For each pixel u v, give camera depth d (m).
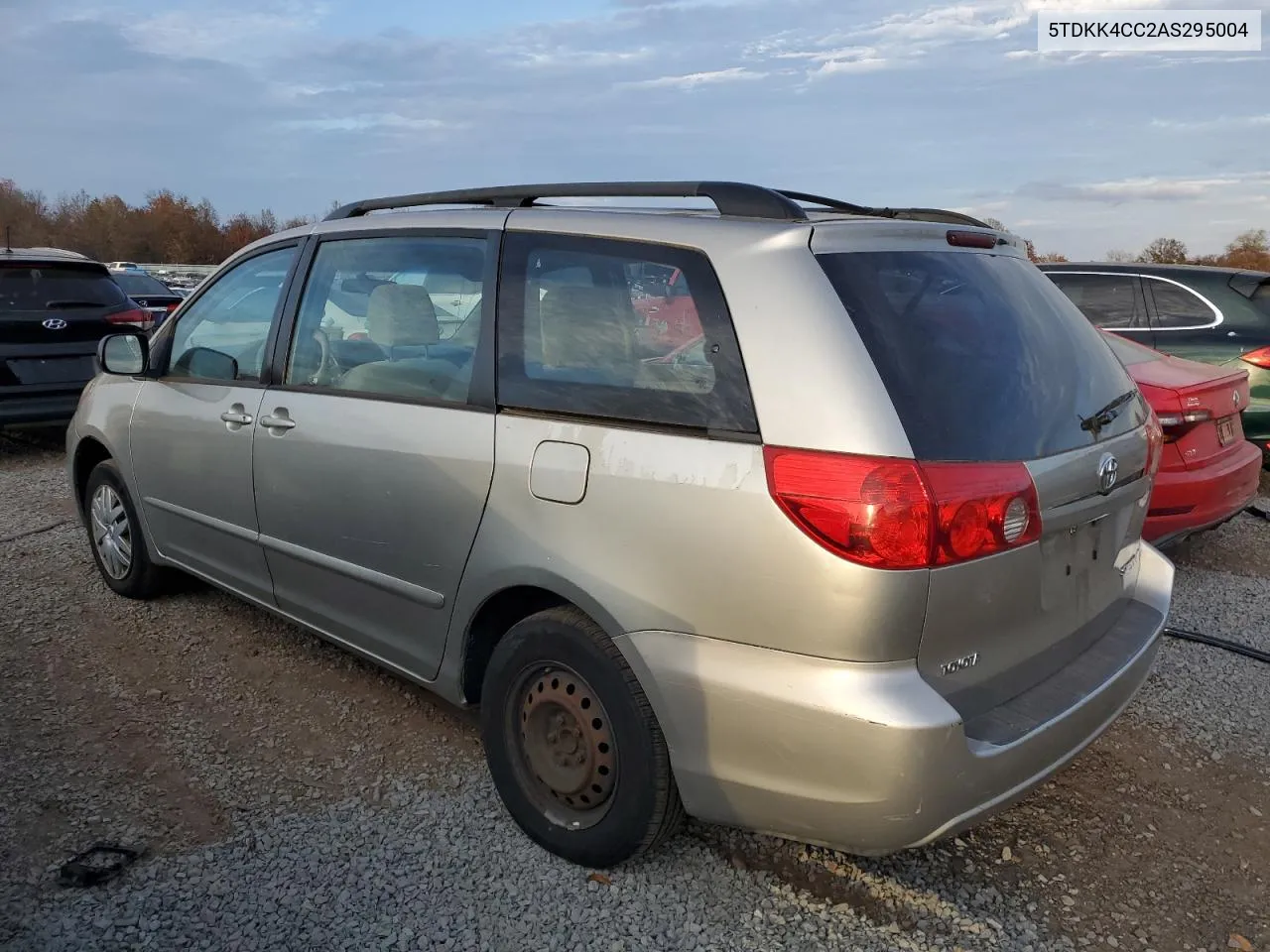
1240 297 7.47
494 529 2.83
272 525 3.70
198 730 3.57
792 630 2.27
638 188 2.90
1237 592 5.21
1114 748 3.55
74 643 4.33
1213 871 2.87
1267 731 3.69
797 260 2.43
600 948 2.50
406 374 3.21
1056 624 2.65
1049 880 2.81
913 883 2.77
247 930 2.53
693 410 2.47
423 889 2.71
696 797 2.51
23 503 6.86
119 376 4.71
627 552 2.52
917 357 2.38
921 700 2.22
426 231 3.28
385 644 3.36
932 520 2.19
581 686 2.71
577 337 2.77
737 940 2.53
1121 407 2.94
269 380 3.74
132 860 2.80
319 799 3.14
